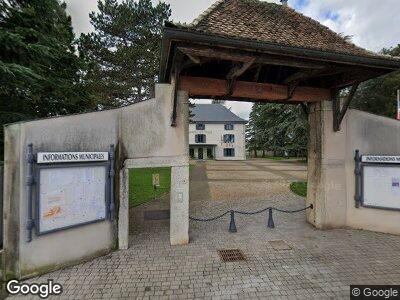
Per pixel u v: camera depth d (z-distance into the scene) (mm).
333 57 5934
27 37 8328
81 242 6121
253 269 5816
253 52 5656
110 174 6602
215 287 5102
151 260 6273
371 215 8094
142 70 22688
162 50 5762
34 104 9617
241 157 50844
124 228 6930
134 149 6918
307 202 9375
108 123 6574
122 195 6891
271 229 8609
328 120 8375
